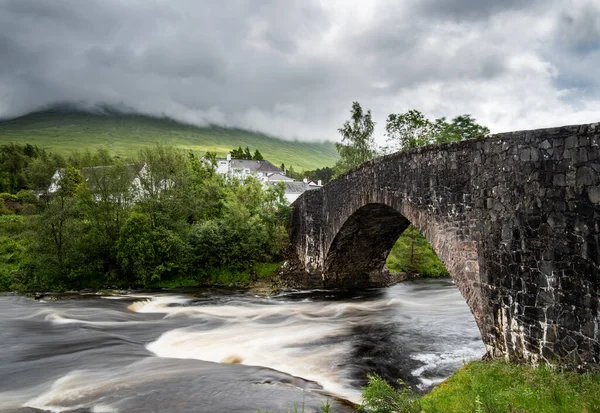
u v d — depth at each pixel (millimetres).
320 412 10219
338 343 17625
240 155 127938
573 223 8383
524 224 9742
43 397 12008
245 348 16984
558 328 8734
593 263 7934
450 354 15672
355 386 12617
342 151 48812
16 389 12812
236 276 36312
